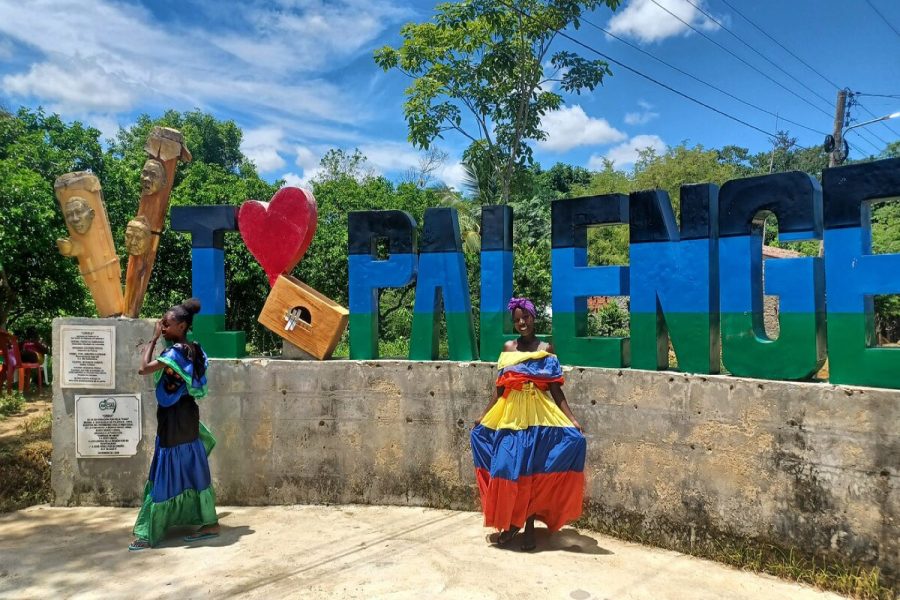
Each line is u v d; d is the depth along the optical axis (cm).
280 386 567
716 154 2823
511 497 434
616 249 2473
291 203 573
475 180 1728
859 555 380
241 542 471
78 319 569
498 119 1542
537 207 2108
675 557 440
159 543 471
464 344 551
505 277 540
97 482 571
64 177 567
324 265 1234
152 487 468
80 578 409
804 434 402
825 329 430
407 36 1520
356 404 559
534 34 1405
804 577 395
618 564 425
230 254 1168
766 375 429
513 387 451
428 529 493
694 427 447
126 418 568
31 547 466
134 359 568
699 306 456
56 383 571
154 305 1139
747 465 423
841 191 399
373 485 557
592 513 495
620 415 481
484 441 460
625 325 1509
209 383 573
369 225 571
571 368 503
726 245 448
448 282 552
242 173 2805
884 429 373
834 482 390
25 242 954
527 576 403
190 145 2827
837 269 401
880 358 385
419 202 1588
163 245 1126
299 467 565
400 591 382
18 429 721
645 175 2766
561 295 518
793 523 405
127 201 1234
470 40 1515
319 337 570
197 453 477
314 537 479
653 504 464
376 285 569
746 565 417
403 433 552
